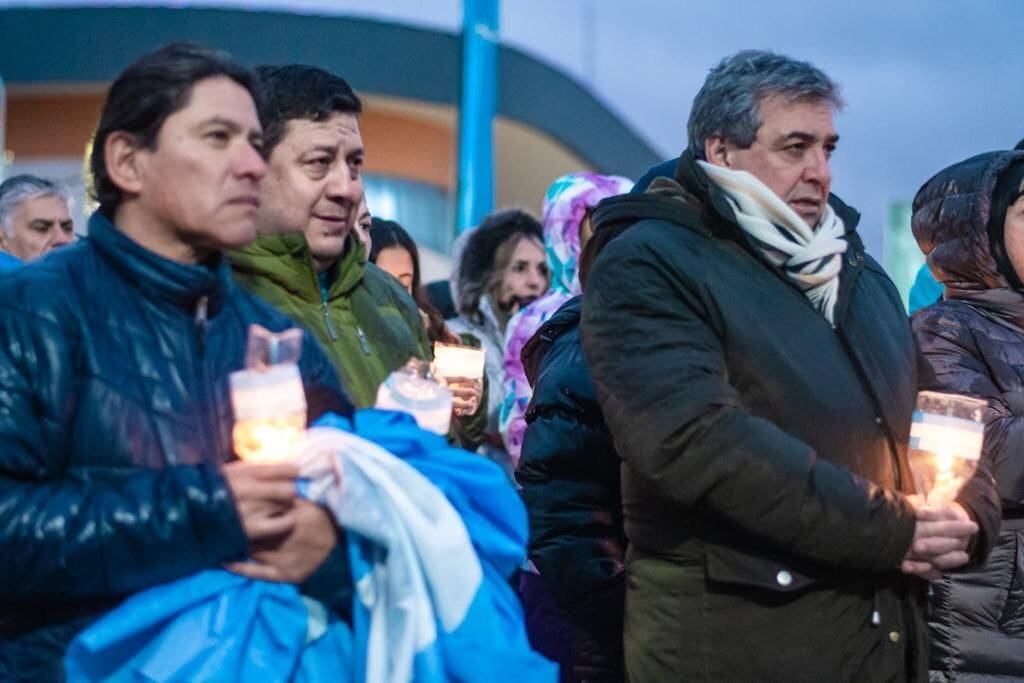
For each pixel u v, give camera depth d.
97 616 3.12
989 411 4.73
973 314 4.95
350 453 3.20
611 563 4.75
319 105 3.99
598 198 6.50
